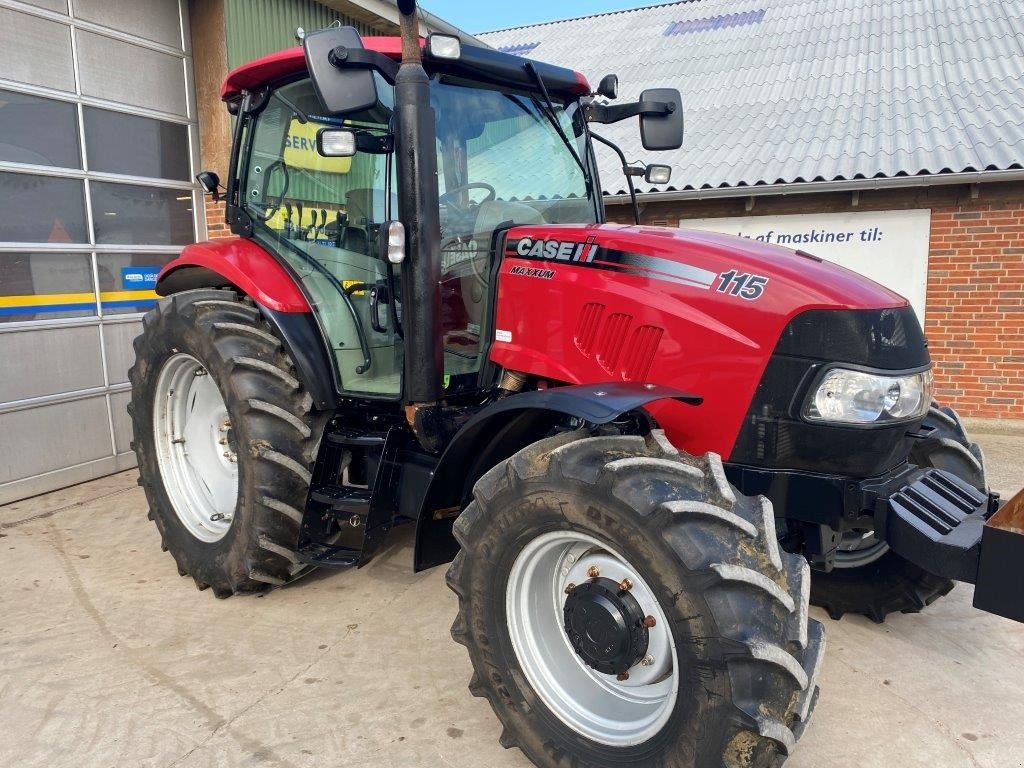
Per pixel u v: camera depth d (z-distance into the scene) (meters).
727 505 1.94
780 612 1.85
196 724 2.52
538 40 13.47
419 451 3.04
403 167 2.61
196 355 3.31
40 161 4.80
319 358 3.19
